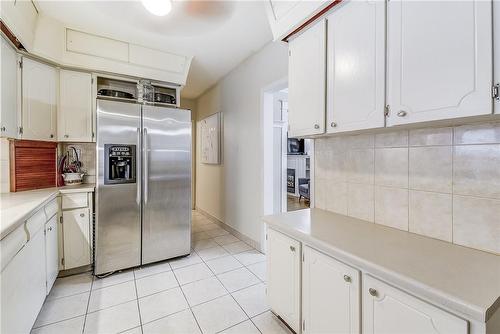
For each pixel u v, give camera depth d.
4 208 1.58
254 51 2.94
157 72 2.90
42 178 2.50
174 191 2.75
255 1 1.98
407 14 1.08
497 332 0.76
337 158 1.85
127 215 2.48
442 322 0.81
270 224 1.68
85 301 1.98
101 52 2.57
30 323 1.52
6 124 1.99
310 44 1.61
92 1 1.97
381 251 1.14
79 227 2.36
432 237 1.31
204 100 4.76
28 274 1.51
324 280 1.27
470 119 1.00
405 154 1.43
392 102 1.15
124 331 1.65
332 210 1.90
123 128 2.44
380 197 1.56
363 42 1.28
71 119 2.57
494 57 0.84
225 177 3.90
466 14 0.90
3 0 1.63
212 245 3.24
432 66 1.00
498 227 1.08
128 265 2.49
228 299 2.03
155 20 2.25
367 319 1.06
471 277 0.89
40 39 2.22
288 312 1.54
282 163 3.54
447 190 1.25
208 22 2.29
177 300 2.01
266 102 2.90
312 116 1.60
